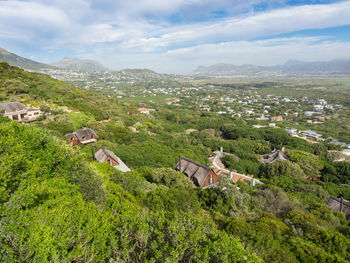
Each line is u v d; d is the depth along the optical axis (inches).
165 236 352.2
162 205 684.7
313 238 647.1
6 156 415.5
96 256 313.0
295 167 1851.6
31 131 658.2
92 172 661.3
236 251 347.9
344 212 1134.4
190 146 2655.0
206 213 763.4
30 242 280.7
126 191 776.3
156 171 1184.8
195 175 1344.7
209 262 325.1
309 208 987.3
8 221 300.7
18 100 2481.5
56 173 595.5
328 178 1956.2
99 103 3900.1
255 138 3671.3
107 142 1883.6
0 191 346.6
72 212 368.2
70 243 313.6
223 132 4325.8
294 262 497.4
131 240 354.3
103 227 343.3
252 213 831.1
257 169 2070.6
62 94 3358.8
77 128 2214.6
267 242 536.4
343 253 577.6
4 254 268.8
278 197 1021.8
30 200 370.9
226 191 924.6
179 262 335.9
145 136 2645.2
